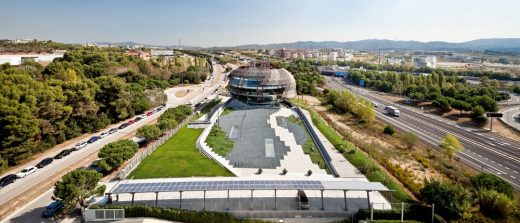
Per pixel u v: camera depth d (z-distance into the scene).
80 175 46.81
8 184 57.53
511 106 141.88
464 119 116.38
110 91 99.94
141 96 118.88
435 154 76.81
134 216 47.06
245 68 127.19
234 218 46.12
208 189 48.12
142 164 65.31
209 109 121.62
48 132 75.12
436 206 46.03
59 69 126.62
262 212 47.50
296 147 78.31
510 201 45.62
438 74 187.88
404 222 44.62
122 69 164.38
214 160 68.31
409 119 118.12
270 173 62.22
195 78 199.25
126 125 98.81
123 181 56.81
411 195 53.47
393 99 163.88
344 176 60.16
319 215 47.81
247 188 48.53
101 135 86.62
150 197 51.97
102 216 46.28
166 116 92.00
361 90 196.62
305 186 49.44
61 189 44.84
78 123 88.62
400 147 82.19
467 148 83.50
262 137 85.50
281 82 123.25
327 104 141.12
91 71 149.62
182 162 66.56
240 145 78.81
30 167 62.50
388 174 62.00
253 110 117.12
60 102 79.00
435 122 113.50
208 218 46.00
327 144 78.25
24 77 76.88
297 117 108.44
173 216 46.44
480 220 43.91
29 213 48.16
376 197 52.31
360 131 98.81
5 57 157.12
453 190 46.34
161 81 176.12
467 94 145.12
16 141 64.25
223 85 192.50
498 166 70.56
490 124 105.88
